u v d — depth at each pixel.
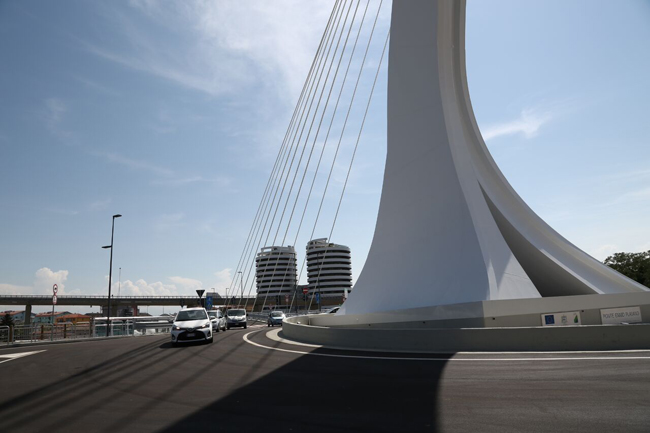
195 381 9.02
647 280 44.97
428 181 19.98
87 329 28.95
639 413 5.36
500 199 20.66
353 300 21.94
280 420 5.74
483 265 16.27
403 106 22.00
